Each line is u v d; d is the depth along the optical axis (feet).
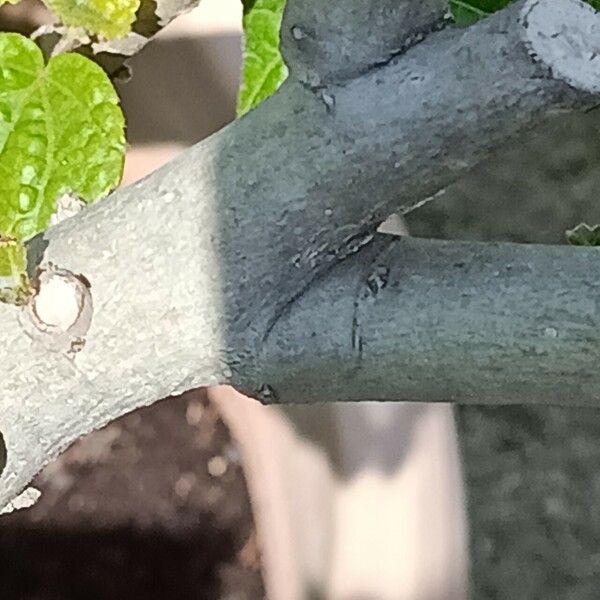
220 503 1.81
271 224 0.54
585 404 0.56
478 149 0.50
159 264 0.57
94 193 0.80
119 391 0.61
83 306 0.58
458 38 0.49
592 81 0.47
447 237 1.91
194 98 1.25
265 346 0.58
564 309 0.53
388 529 1.42
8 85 0.81
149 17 0.85
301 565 1.65
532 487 1.88
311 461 1.55
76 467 1.82
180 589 1.78
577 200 1.94
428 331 0.55
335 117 0.51
